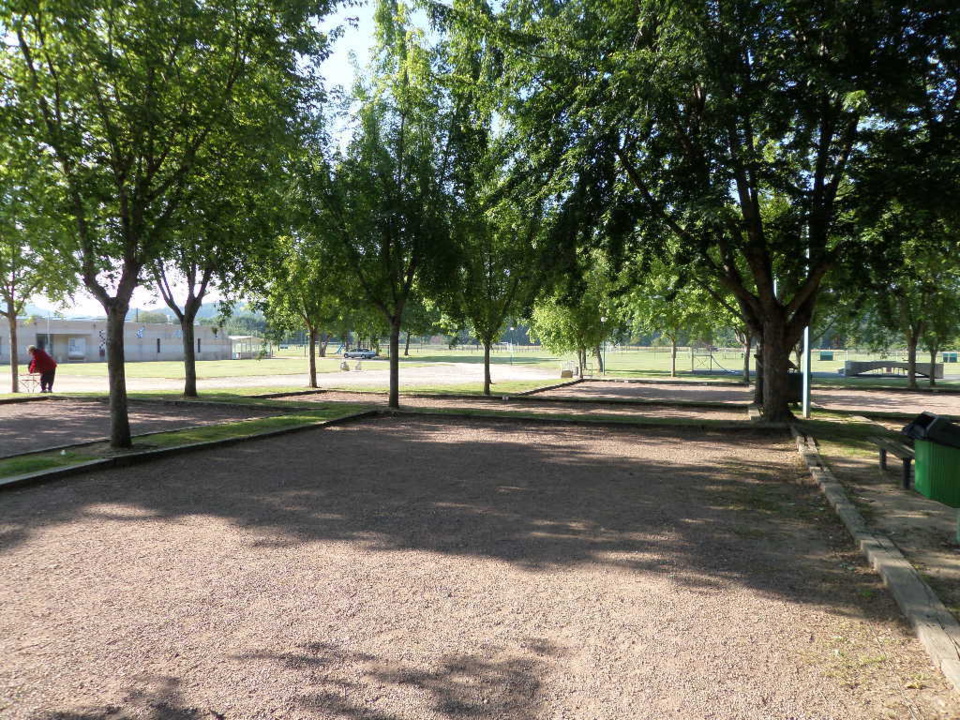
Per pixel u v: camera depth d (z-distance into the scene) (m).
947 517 6.12
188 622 3.94
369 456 10.06
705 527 6.11
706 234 12.28
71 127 9.03
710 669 3.38
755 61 11.52
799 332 14.13
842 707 3.01
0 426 13.52
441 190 16.69
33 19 8.59
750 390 27.23
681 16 10.46
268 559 5.12
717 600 4.32
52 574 4.75
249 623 3.93
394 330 17.23
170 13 8.89
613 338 35.28
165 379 30.08
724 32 10.68
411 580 4.68
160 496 7.29
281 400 20.34
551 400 21.08
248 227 11.81
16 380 20.94
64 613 4.06
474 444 11.45
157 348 69.25
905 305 25.83
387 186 16.23
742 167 11.29
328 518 6.38
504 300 22.25
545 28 12.67
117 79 9.00
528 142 13.59
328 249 16.80
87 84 8.71
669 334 33.88
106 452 9.54
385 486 7.89
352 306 19.14
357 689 3.18
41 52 9.05
